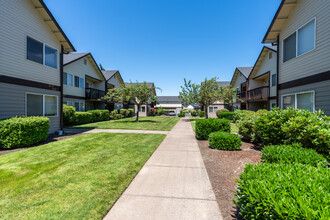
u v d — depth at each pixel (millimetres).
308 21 6547
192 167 3998
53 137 7996
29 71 7816
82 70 17188
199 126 7445
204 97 17875
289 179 1688
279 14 7770
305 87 6727
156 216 2215
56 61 9602
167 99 51094
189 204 2488
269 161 2984
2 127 5727
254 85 17828
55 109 9438
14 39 7105
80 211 2291
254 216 1659
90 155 4887
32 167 3922
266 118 4996
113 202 2512
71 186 2994
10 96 6957
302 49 6910
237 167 3943
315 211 1198
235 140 5402
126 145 6164
